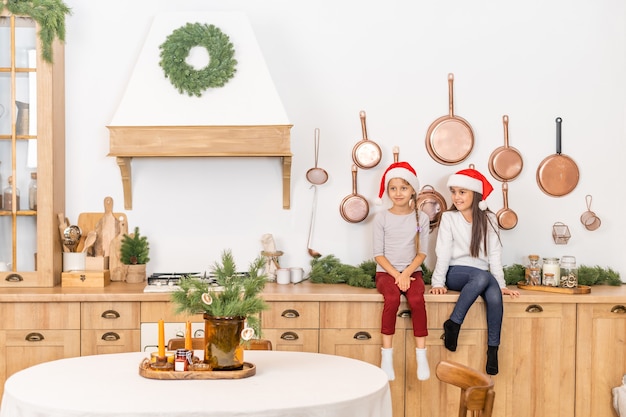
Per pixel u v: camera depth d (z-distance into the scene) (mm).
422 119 4266
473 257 3904
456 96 4273
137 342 3635
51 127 3822
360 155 4211
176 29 3883
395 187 3920
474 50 4270
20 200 3842
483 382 2143
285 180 4121
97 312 3615
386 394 2312
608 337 3783
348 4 4234
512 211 4258
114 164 4168
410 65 4258
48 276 3822
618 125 4336
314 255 4215
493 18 4273
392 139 4258
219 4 4188
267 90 3850
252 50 3883
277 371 2465
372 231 4246
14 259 3840
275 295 3654
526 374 3754
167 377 2332
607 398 3787
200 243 4195
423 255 3863
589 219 4316
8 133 3822
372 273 4066
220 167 4199
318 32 4227
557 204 4312
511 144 4297
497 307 3648
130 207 4160
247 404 2051
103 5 4148
